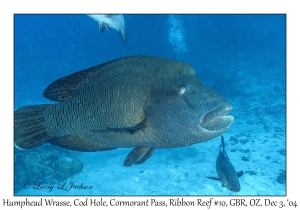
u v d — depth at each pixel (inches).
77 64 2484.0
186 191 287.1
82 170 385.1
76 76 106.3
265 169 322.0
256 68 1298.0
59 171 359.9
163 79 101.0
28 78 1724.9
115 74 102.9
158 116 99.1
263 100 740.0
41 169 355.6
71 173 365.4
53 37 2679.6
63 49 2600.9
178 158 388.8
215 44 1866.4
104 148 112.5
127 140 104.4
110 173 360.2
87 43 2536.9
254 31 2070.6
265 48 1833.2
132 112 100.5
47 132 112.7
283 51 1651.1
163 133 100.4
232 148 405.4
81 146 112.9
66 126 109.4
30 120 113.3
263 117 565.6
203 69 1240.8
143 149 114.1
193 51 1657.2
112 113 102.1
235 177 193.0
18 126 113.9
